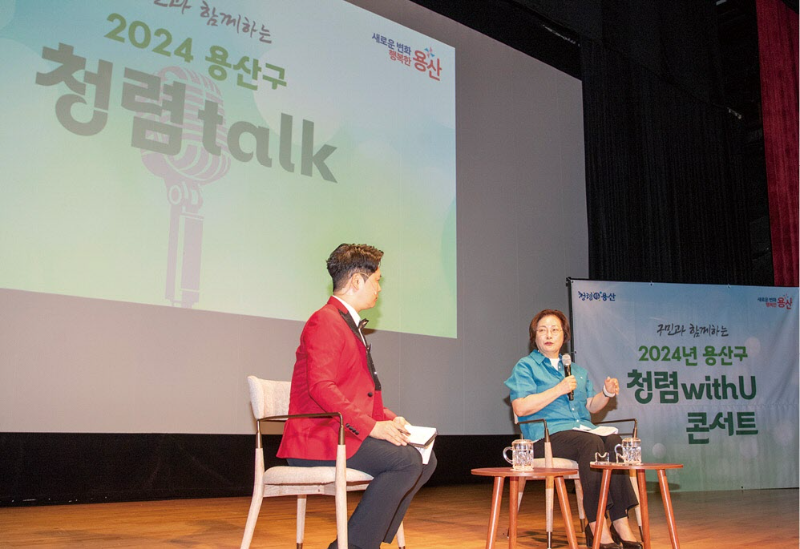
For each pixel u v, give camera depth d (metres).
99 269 3.68
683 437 5.03
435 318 5.01
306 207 4.45
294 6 4.61
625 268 6.09
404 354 4.82
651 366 5.08
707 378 5.15
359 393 2.00
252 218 4.21
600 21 6.21
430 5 5.41
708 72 7.05
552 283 5.82
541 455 2.76
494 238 5.51
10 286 3.43
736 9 7.57
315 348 1.93
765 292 5.38
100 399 3.64
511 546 2.26
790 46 7.31
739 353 5.25
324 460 1.91
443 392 5.01
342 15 4.84
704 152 6.87
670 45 6.77
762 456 5.14
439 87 5.31
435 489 4.82
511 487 2.28
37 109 3.57
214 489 4.03
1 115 3.47
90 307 3.64
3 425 3.38
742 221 6.97
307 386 1.97
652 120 6.54
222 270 4.07
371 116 4.86
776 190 6.93
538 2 5.77
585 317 5.06
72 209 3.62
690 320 5.21
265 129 4.34
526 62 6.00
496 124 5.68
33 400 3.46
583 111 6.17
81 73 3.73
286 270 4.31
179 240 3.94
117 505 3.60
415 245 4.96
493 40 5.79
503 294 5.49
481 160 5.53
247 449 4.18
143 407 3.77
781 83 7.15
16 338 3.43
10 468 3.42
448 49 5.44
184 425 3.89
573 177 6.15
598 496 2.50
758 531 3.07
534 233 5.77
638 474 2.37
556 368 3.03
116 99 3.82
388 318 4.77
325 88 4.66
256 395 2.06
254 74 4.35
